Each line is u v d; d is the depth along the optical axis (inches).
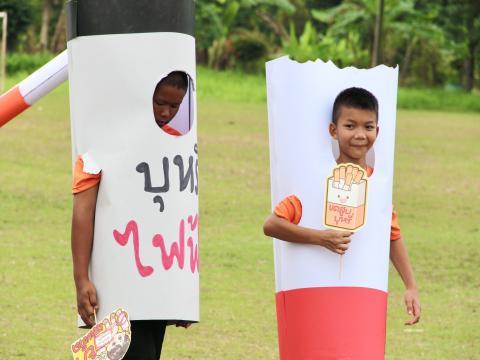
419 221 786.8
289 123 300.2
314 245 297.1
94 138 279.9
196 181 290.2
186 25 284.2
